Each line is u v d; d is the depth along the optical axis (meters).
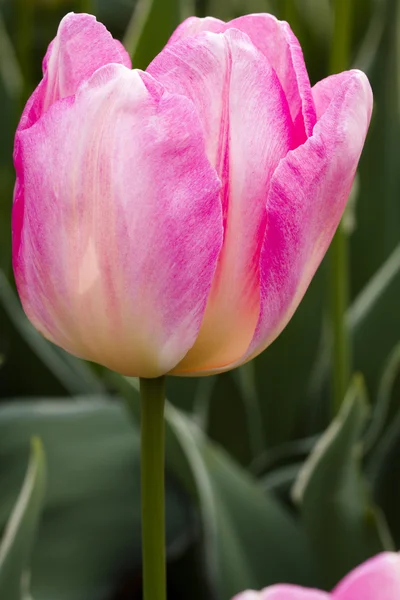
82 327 0.39
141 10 0.73
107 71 0.37
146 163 0.37
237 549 0.54
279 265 0.38
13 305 0.74
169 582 0.66
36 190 0.38
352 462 0.54
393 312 0.76
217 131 0.38
